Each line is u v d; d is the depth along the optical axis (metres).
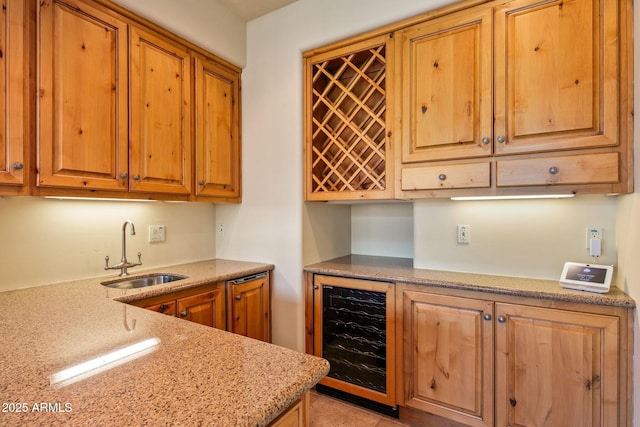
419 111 1.83
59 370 0.76
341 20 2.05
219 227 2.66
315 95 2.26
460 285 1.66
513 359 1.55
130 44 1.77
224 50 2.30
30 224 1.66
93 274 1.91
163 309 1.67
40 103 1.42
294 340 2.25
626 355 1.35
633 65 1.36
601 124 1.41
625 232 1.45
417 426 1.83
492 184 1.64
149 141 1.86
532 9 1.55
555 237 1.71
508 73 1.60
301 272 2.23
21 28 1.37
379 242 2.70
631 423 1.34
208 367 0.77
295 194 2.25
